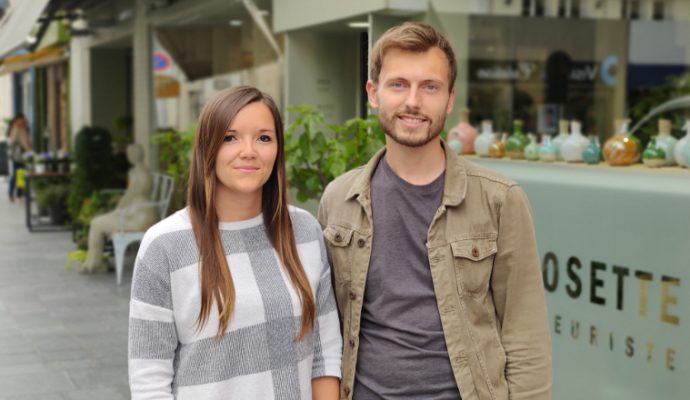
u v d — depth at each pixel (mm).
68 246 11523
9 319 7195
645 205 3422
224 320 2057
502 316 2236
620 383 3551
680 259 3242
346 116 6730
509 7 7145
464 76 6652
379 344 2197
